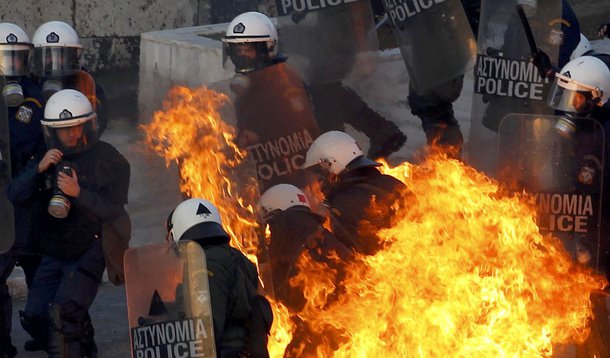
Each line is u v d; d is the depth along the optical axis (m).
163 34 24.67
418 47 17.34
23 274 19.84
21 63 16.12
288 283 14.19
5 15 27.16
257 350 12.55
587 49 17.44
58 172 15.12
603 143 14.96
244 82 15.45
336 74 16.83
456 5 17.28
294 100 15.55
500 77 16.45
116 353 17.06
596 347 15.34
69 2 27.72
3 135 14.48
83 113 15.21
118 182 15.28
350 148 14.64
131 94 27.00
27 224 15.48
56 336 15.16
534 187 15.24
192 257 12.10
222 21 29.81
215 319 12.12
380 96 17.27
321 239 14.20
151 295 12.18
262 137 15.38
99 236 15.44
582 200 15.11
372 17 16.97
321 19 16.67
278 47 16.56
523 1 16.31
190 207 12.59
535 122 15.16
